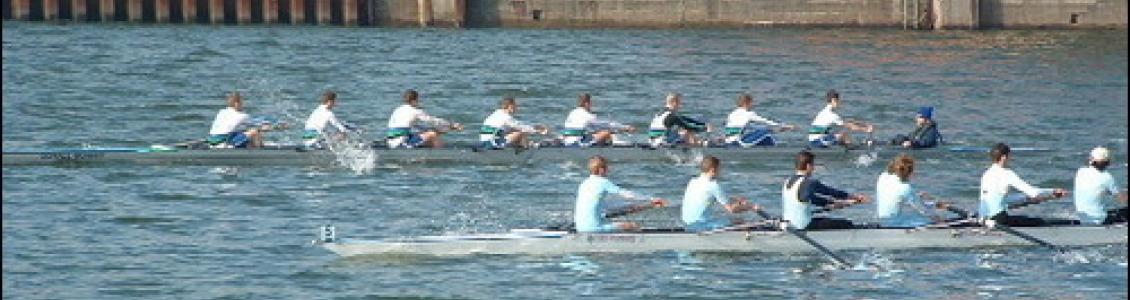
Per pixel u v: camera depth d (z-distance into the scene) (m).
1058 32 138.12
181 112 89.81
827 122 72.50
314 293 45.31
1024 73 114.50
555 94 100.38
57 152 67.25
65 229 54.00
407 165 68.81
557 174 67.31
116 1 133.88
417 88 102.12
